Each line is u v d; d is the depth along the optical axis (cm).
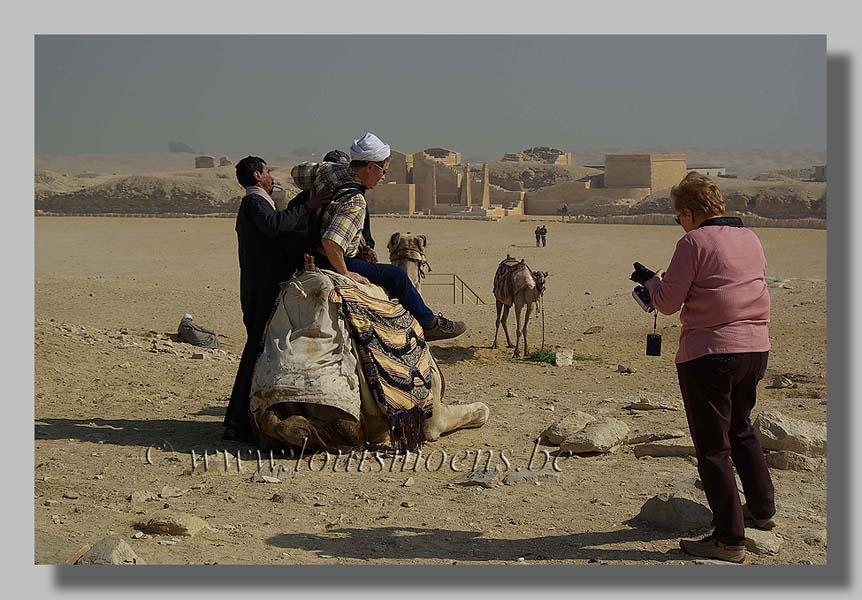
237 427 862
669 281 565
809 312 2116
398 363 828
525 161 13612
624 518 654
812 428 810
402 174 10312
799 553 586
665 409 1040
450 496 706
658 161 9375
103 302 2680
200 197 9169
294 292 816
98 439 857
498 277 1827
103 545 552
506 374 1521
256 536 609
